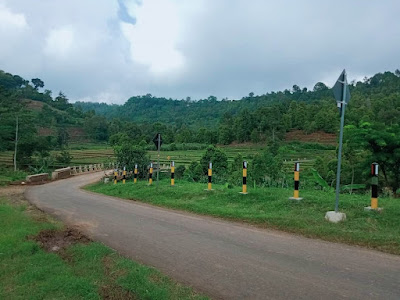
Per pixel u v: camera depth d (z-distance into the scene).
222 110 167.50
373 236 5.97
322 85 155.62
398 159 13.34
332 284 4.22
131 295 4.00
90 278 4.50
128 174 24.19
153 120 172.75
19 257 5.38
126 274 4.60
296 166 8.84
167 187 13.59
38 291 4.07
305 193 9.82
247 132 99.50
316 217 7.38
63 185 24.31
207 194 11.26
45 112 113.75
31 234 6.80
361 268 4.73
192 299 3.84
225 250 5.75
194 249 5.85
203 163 28.03
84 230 7.55
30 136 52.47
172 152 82.94
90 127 112.31
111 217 9.15
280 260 5.16
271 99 155.38
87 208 10.98
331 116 99.00
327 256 5.29
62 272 4.70
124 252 5.79
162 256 5.51
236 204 9.64
